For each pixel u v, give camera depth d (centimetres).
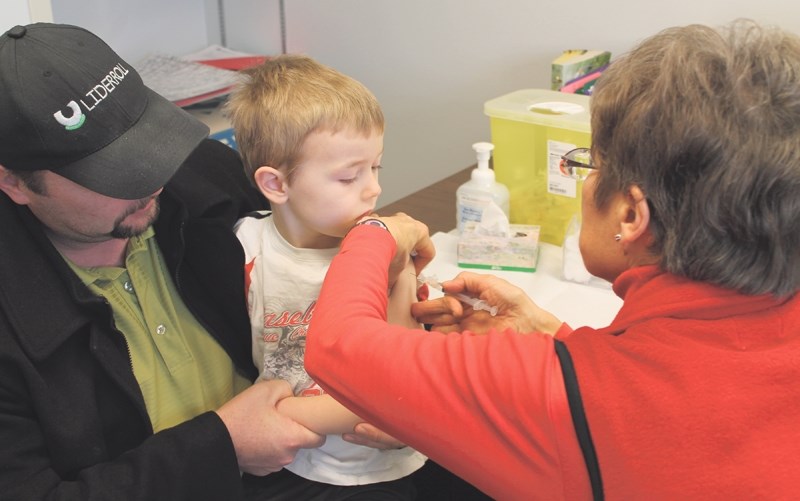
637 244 75
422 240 111
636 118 70
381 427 78
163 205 106
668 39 73
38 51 87
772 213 64
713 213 66
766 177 63
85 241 98
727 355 65
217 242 108
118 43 235
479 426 71
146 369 102
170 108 99
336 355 78
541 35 201
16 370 89
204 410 109
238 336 115
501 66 210
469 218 159
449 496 125
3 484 88
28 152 87
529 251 150
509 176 163
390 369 74
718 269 67
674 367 65
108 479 90
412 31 223
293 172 105
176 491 93
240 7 254
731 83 66
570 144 150
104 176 90
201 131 99
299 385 111
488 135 221
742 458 61
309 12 241
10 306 89
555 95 165
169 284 108
